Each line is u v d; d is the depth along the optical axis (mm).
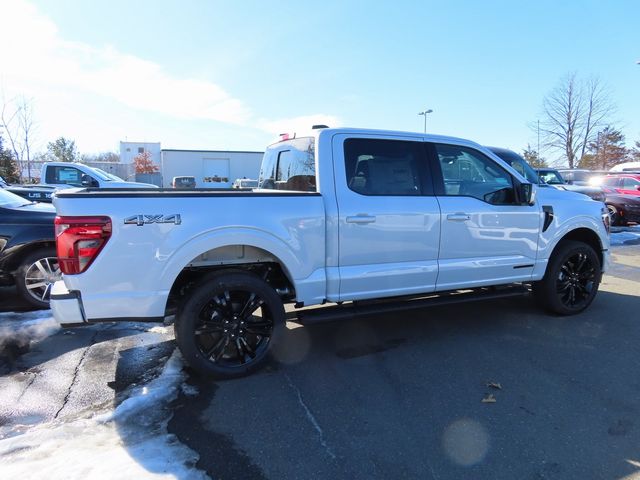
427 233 4371
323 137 4109
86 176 12164
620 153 41906
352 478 2559
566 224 5180
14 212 5422
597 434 2979
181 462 2662
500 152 10789
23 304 5699
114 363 4062
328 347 4441
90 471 2553
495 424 3096
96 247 3289
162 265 3436
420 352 4309
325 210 3955
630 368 3961
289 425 3074
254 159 40594
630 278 7535
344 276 4066
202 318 3662
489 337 4691
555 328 4957
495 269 4789
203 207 3545
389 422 3117
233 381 3711
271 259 3910
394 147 4355
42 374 3838
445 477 2566
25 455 2701
